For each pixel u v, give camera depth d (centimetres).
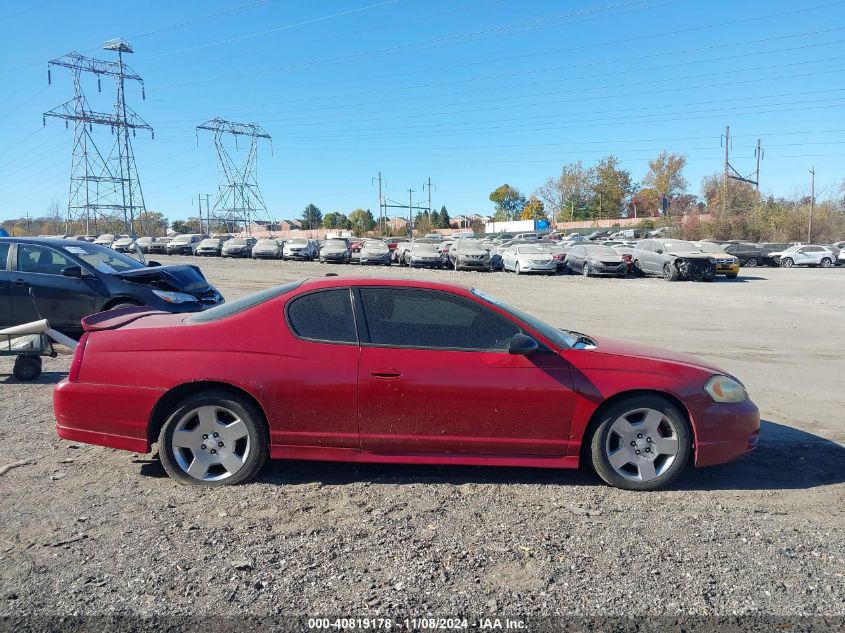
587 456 447
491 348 436
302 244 4044
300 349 428
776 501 428
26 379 727
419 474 460
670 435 439
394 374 422
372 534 363
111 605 288
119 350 433
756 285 2458
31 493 413
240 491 421
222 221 9412
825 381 825
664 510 407
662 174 9350
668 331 1252
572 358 437
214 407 427
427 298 445
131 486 427
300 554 338
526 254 2941
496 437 431
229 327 436
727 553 350
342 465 474
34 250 931
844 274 3114
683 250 2656
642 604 298
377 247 3675
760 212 5681
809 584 319
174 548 342
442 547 349
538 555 342
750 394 747
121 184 6184
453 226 14400
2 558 328
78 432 436
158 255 4656
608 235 6319
